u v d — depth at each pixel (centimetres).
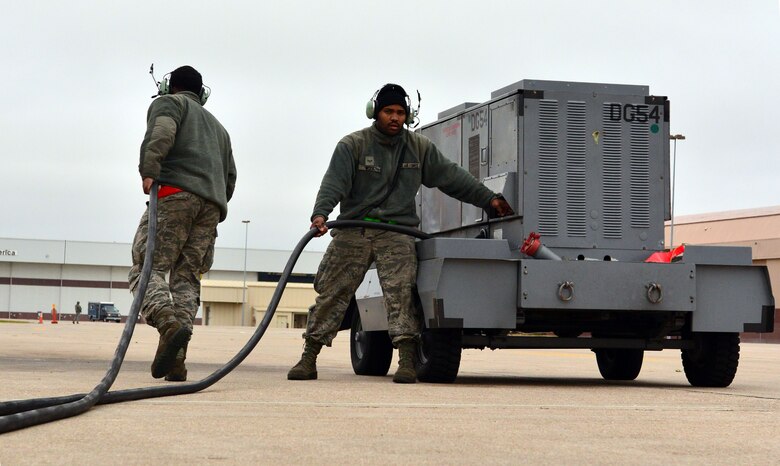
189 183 624
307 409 463
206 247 645
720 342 704
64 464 290
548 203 728
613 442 365
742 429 415
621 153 743
